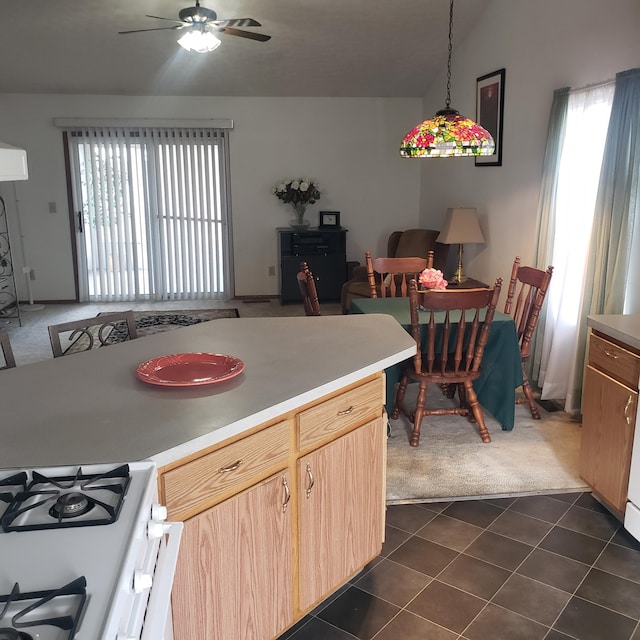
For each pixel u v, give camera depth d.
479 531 2.66
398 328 2.53
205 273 7.57
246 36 4.29
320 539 2.00
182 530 1.44
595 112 3.78
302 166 7.45
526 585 2.31
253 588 1.77
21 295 7.36
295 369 2.00
